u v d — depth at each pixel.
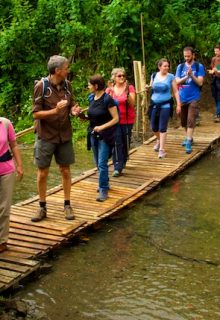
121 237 6.26
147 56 12.98
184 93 9.45
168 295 4.93
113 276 5.30
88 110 6.92
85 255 5.78
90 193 7.55
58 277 5.27
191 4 14.75
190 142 9.62
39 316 4.57
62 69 5.81
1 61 13.59
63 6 13.62
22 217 6.52
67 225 6.27
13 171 5.43
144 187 7.79
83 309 4.70
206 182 8.35
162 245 6.05
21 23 13.53
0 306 4.66
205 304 4.77
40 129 6.00
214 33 13.84
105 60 13.28
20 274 5.06
